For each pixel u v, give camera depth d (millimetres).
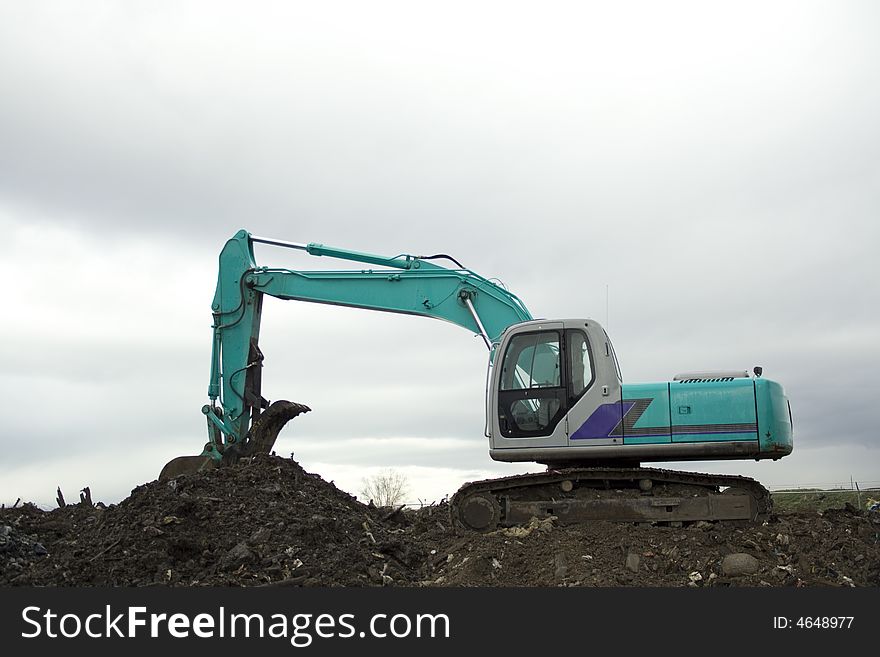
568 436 12820
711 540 12062
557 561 11352
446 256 15625
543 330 13172
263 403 16625
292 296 16422
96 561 11906
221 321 16766
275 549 12219
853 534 12844
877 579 11484
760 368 13023
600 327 13055
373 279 15930
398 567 12258
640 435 12688
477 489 12898
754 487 12562
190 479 14055
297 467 15742
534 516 12641
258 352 16625
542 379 13070
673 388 12773
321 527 12797
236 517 13031
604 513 12617
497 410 13125
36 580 11578
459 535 12867
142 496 13516
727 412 12602
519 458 12984
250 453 16250
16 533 13758
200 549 12117
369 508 16281
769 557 11805
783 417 12945
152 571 11734
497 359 13297
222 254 16906
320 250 16406
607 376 12867
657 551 11867
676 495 12672
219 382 16688
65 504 17156
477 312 15164
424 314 15523
